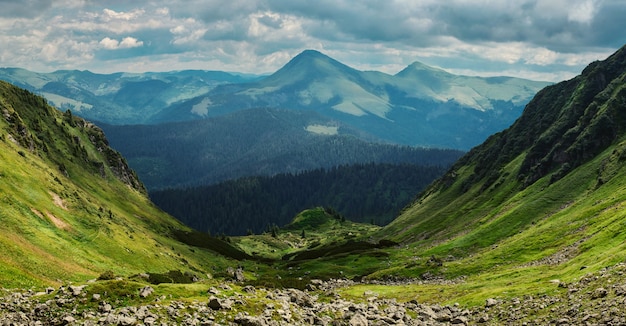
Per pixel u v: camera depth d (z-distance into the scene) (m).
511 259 108.62
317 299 67.19
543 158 191.25
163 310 40.75
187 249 172.25
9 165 113.06
